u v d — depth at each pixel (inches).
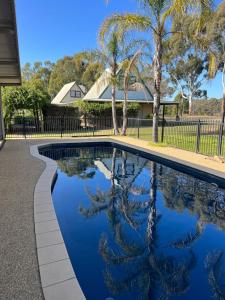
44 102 661.3
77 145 467.2
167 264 119.2
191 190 231.0
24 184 193.8
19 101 612.7
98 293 97.8
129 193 222.8
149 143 423.8
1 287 81.6
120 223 162.4
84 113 741.3
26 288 81.2
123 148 436.5
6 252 101.0
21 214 138.0
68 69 1814.7
